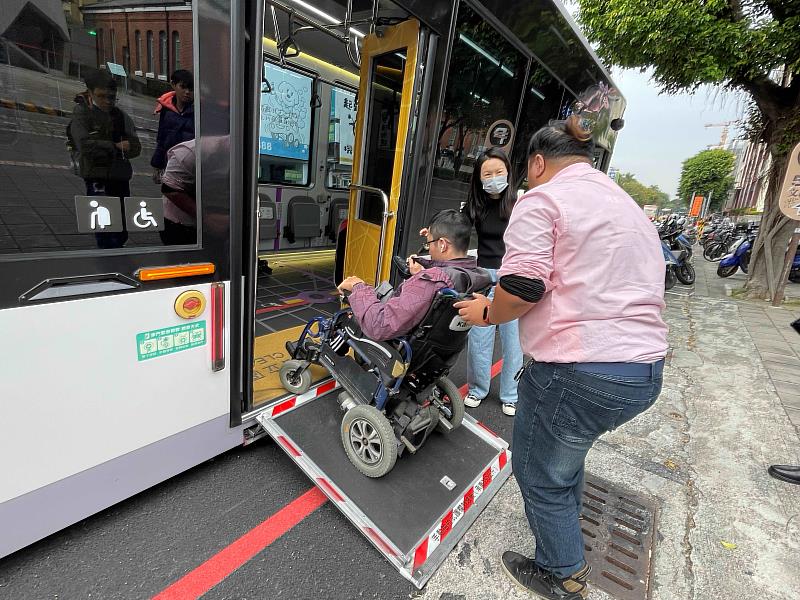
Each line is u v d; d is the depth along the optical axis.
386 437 1.90
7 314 1.23
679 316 5.97
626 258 1.27
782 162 6.71
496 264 2.70
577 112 1.46
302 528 1.89
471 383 3.05
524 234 1.29
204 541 1.77
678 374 3.96
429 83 2.54
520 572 1.70
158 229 1.53
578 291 1.28
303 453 2.06
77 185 1.31
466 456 2.27
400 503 1.91
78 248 1.34
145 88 1.40
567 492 1.53
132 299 1.50
